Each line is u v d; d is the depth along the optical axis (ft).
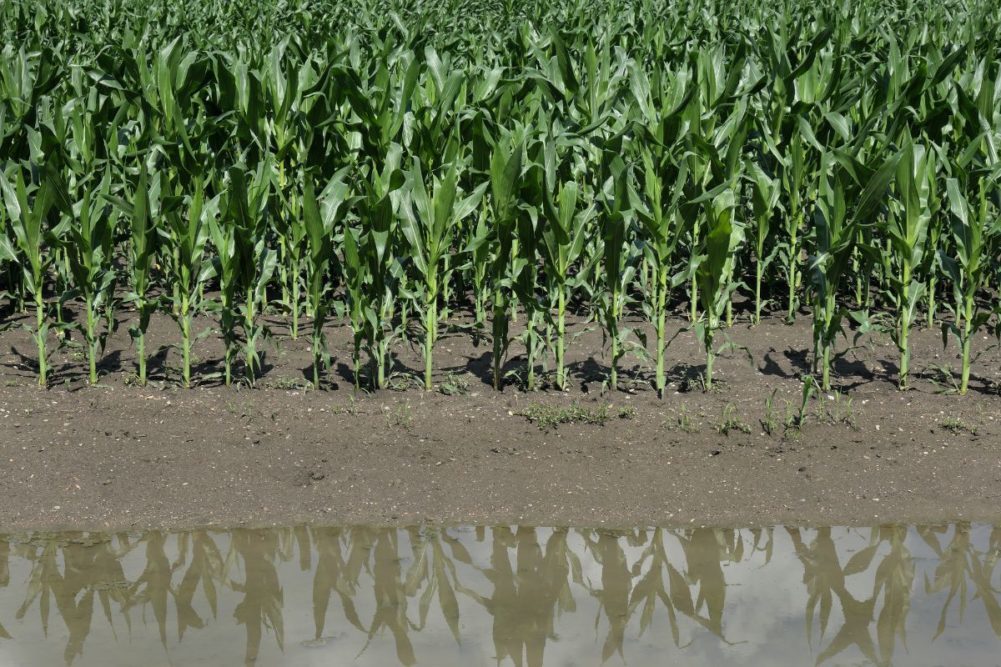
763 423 25.76
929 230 30.01
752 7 58.23
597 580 20.52
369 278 29.30
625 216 26.09
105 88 34.53
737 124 30.78
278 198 32.35
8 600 19.47
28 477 23.62
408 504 23.18
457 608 19.43
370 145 31.55
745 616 19.29
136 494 23.25
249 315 27.43
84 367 28.78
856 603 19.76
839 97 33.63
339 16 59.62
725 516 22.97
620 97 34.45
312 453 24.80
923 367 29.66
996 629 18.90
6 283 34.99
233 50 43.42
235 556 21.18
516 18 62.95
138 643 18.11
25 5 56.29
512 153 26.55
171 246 30.83
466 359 30.09
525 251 27.04
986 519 22.84
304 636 18.43
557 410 26.04
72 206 28.04
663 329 27.09
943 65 30.63
